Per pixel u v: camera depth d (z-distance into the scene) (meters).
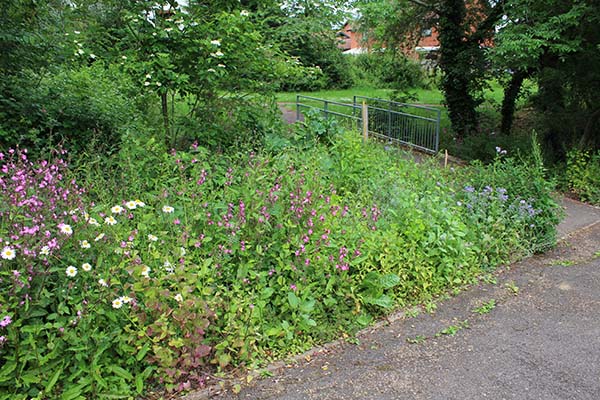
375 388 3.10
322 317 3.72
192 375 3.04
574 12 7.94
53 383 2.64
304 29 9.93
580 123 10.06
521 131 12.27
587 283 4.82
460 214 5.25
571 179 8.77
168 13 6.21
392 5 12.07
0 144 5.05
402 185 5.50
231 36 5.98
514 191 5.82
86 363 2.81
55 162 4.02
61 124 5.41
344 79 27.81
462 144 11.41
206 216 3.83
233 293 3.50
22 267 2.67
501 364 3.39
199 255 3.63
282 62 6.81
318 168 5.32
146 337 2.90
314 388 3.08
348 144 6.22
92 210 3.31
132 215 3.68
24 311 2.66
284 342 3.45
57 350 2.72
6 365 2.59
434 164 6.61
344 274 3.84
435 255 4.58
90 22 6.14
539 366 3.38
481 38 11.72
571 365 3.39
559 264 5.32
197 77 6.10
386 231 4.44
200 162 4.80
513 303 4.35
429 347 3.60
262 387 3.08
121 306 2.92
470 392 3.08
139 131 5.51
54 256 2.85
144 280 2.95
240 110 6.42
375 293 3.95
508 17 9.11
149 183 4.37
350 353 3.49
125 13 5.92
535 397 3.04
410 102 15.77
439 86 13.07
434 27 13.03
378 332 3.79
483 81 12.13
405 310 4.09
